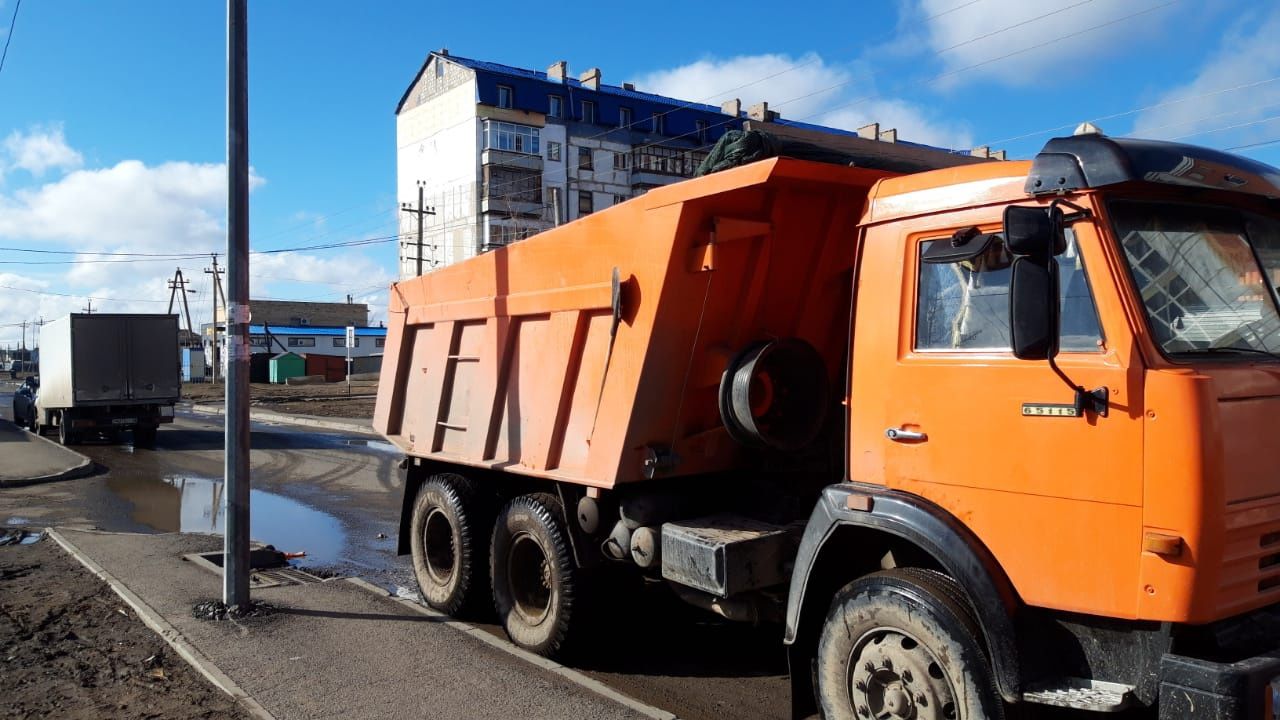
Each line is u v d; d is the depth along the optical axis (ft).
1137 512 10.49
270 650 19.62
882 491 13.14
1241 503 10.41
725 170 16.15
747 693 18.02
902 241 13.35
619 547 18.11
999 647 11.36
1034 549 11.39
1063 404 11.18
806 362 16.48
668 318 16.87
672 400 17.47
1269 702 9.83
